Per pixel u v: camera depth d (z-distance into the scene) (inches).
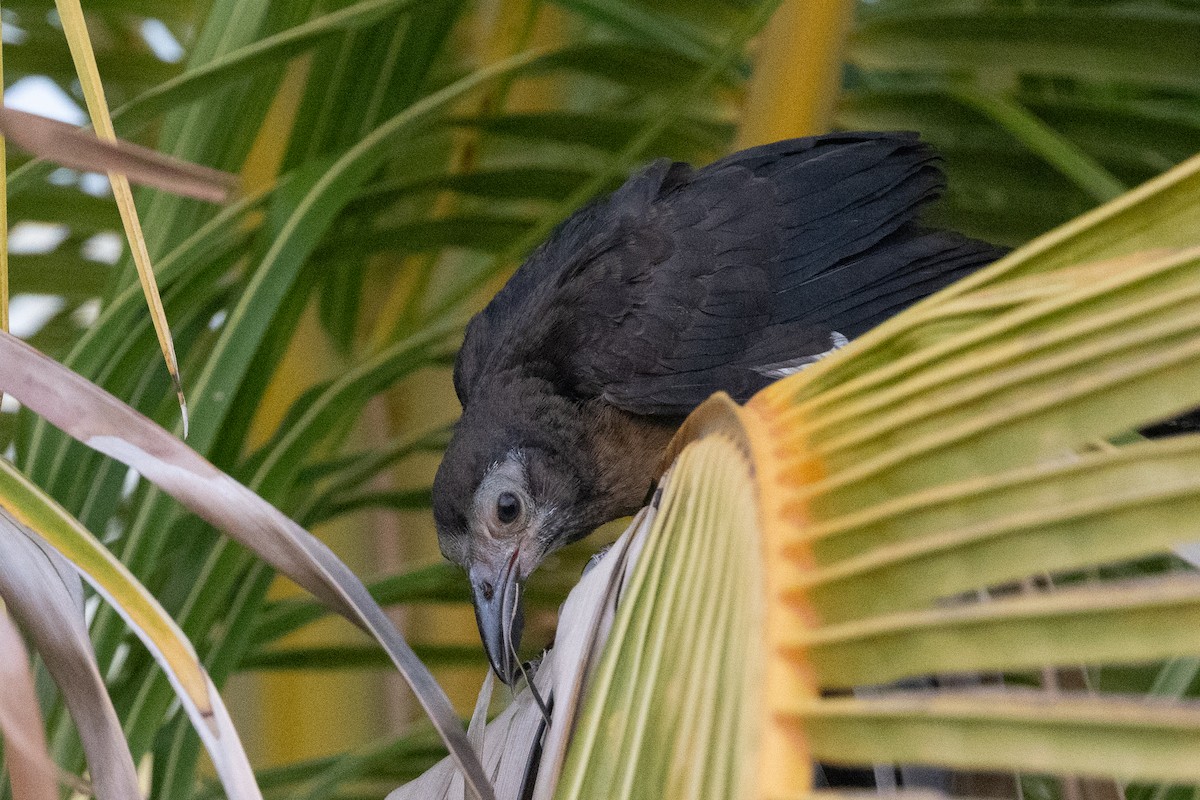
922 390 78.0
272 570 209.6
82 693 87.0
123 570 86.6
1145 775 56.9
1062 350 72.4
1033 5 281.7
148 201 222.1
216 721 84.0
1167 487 63.3
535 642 312.0
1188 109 284.4
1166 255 75.0
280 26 227.0
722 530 85.4
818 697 69.6
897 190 284.2
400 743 229.3
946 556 68.1
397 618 296.8
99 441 88.5
